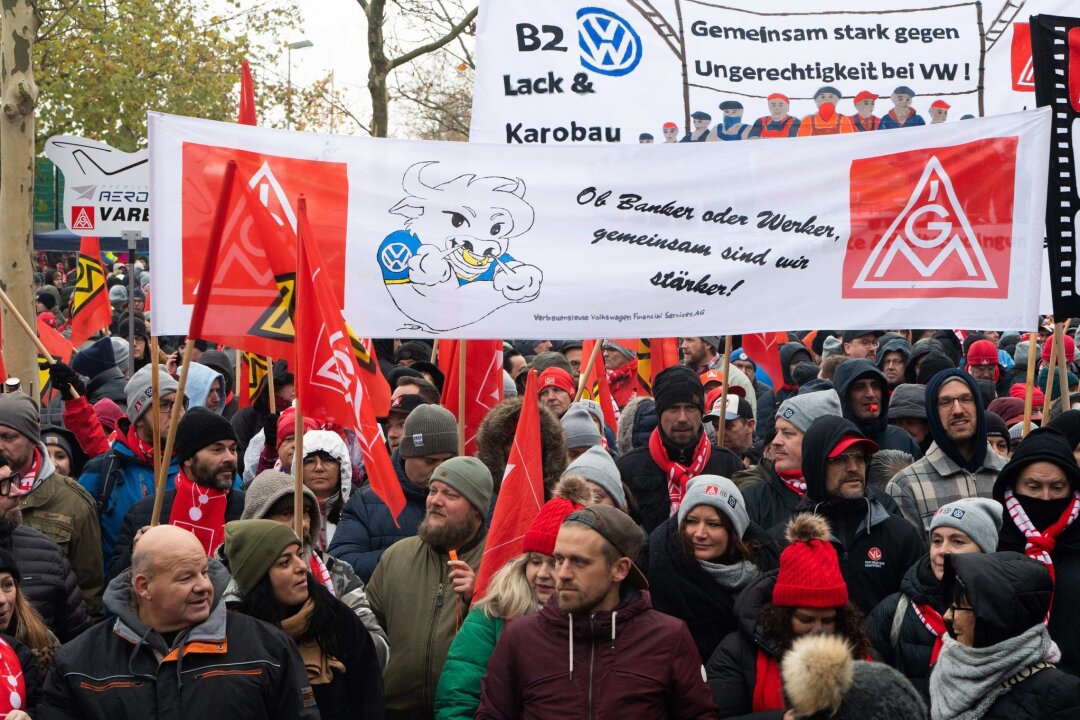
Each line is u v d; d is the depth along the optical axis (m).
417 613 5.12
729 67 6.91
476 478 5.20
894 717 2.93
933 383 6.49
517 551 5.12
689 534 5.15
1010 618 3.97
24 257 11.06
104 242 22.06
